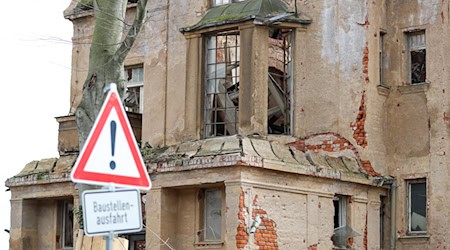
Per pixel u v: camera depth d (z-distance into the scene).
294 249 23.33
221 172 23.08
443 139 24.75
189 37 26.75
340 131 25.31
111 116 10.76
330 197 24.28
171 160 24.14
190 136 26.48
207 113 26.42
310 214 23.78
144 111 27.98
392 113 25.78
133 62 29.02
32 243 28.23
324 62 25.67
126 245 16.36
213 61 26.44
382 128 25.64
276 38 26.38
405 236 25.11
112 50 19.00
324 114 25.55
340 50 25.55
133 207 10.70
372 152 25.33
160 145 27.38
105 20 19.02
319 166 24.06
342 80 25.47
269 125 25.95
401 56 25.83
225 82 26.19
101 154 10.64
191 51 26.67
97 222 10.44
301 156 24.20
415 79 25.78
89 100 18.97
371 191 25.28
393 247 25.28
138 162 10.88
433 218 24.67
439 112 24.89
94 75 18.94
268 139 25.36
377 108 25.56
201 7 27.05
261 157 22.91
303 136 25.72
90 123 18.92
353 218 24.77
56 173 27.20
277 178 23.27
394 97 25.80
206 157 23.30
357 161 25.11
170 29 27.73
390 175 25.61
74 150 28.83
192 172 23.72
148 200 24.64
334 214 24.67
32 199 28.19
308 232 23.66
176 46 27.48
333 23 25.66
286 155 23.75
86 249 18.06
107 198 10.55
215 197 24.22
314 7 25.92
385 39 26.08
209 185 23.81
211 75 26.45
